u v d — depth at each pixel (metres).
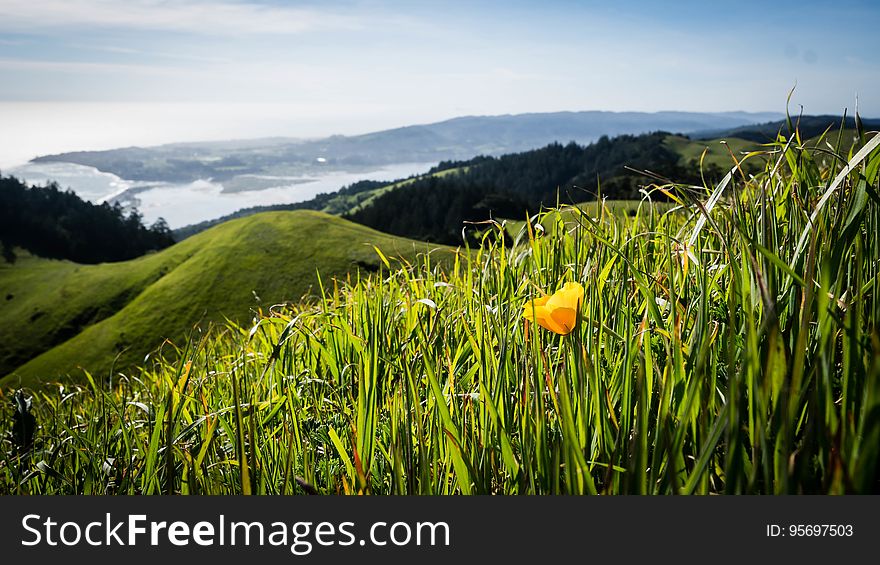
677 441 1.13
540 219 2.84
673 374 1.40
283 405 2.46
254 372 3.32
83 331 93.12
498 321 2.08
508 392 1.69
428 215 153.75
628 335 1.59
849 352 1.07
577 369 1.37
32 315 103.88
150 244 198.62
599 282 1.91
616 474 1.23
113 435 2.75
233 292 82.44
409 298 3.14
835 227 1.42
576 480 1.20
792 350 1.32
